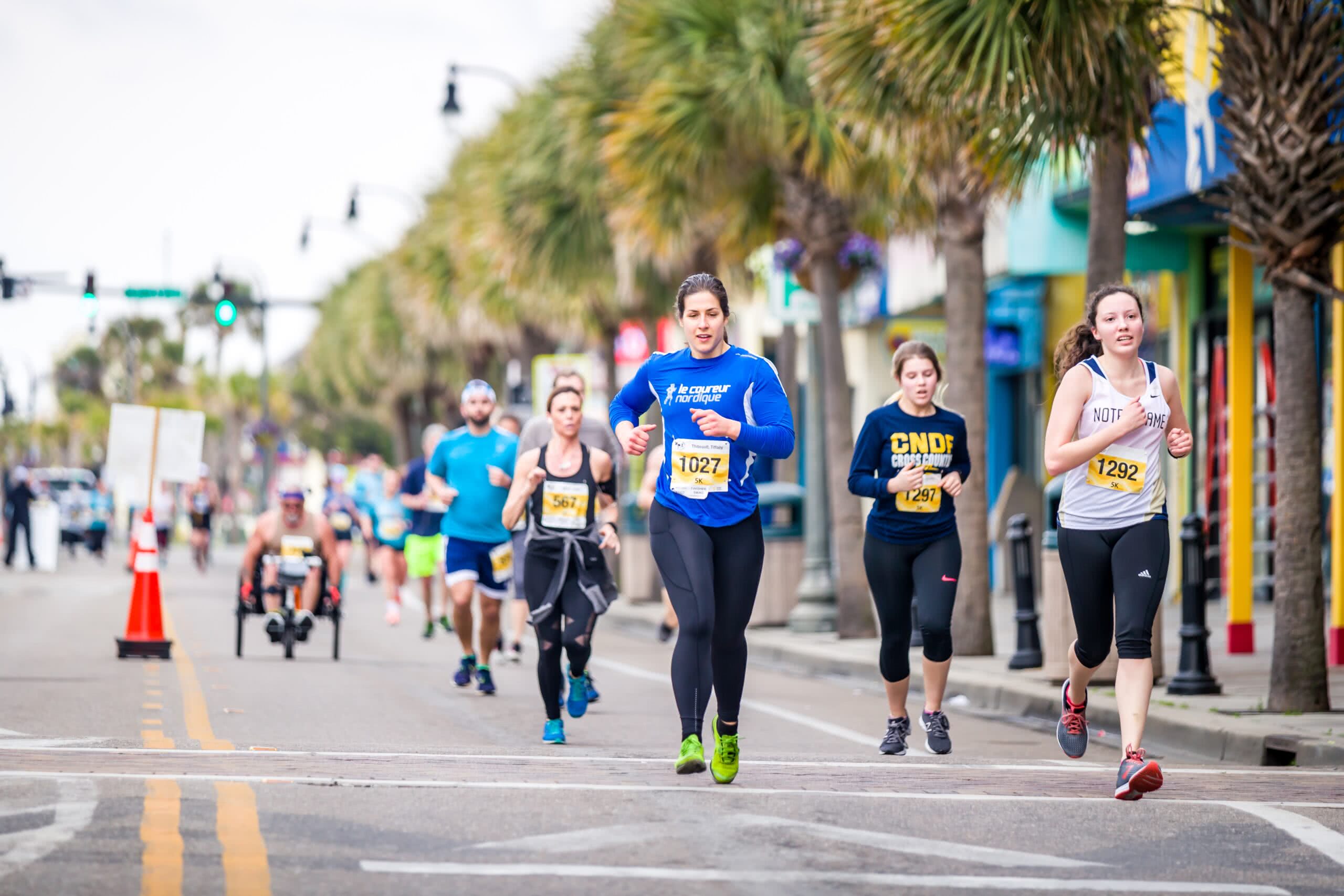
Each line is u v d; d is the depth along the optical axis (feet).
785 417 57.62
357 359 460.96
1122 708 56.39
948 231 120.47
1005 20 87.40
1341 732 73.31
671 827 48.57
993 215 131.54
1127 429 56.54
